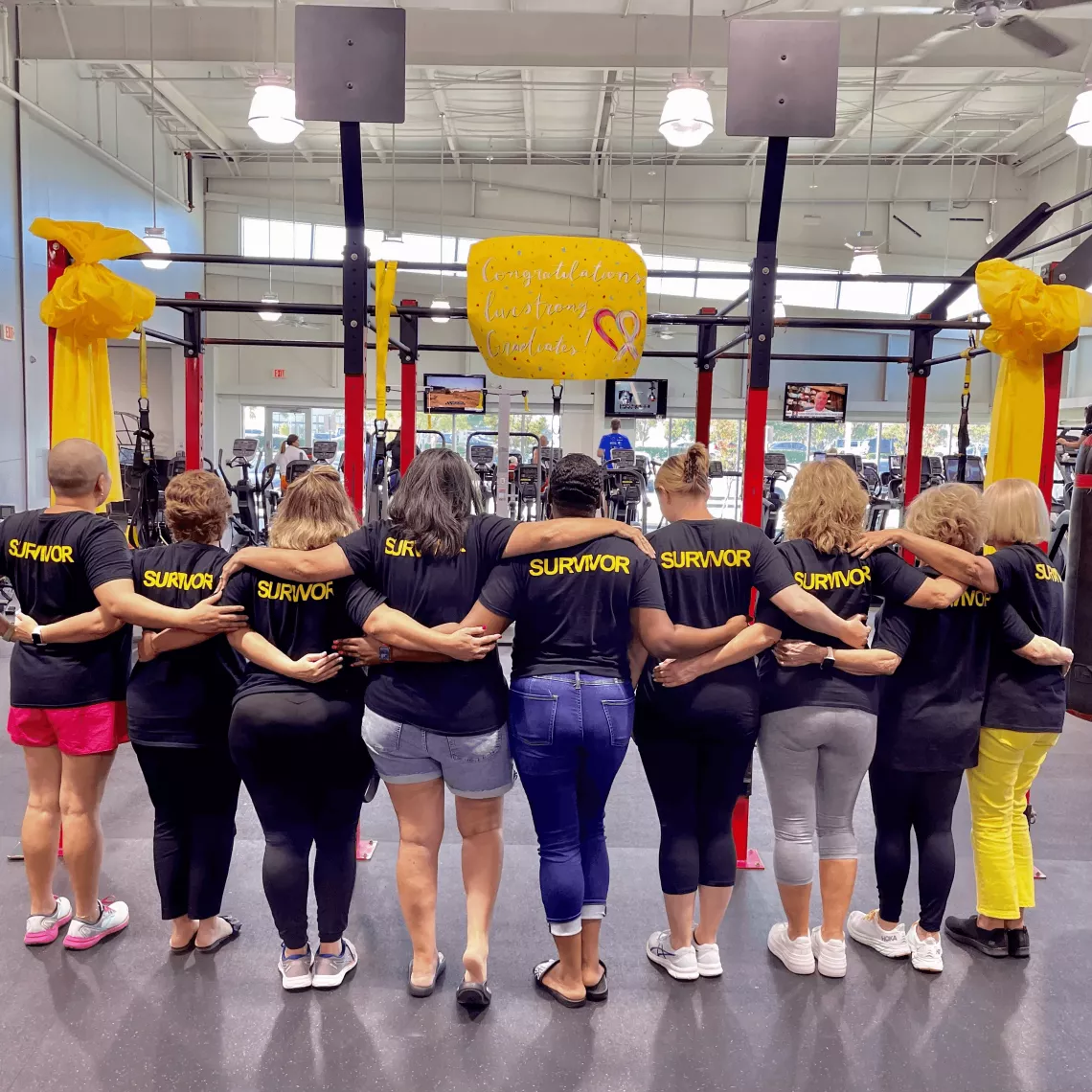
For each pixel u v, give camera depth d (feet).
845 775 7.23
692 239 47.01
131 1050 6.43
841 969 7.43
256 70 32.60
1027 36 16.61
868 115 38.60
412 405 13.24
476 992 6.81
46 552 7.36
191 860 7.47
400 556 6.60
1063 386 46.34
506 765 6.82
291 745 6.64
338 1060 6.35
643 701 7.14
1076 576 10.52
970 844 10.32
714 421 50.88
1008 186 46.06
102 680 7.54
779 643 7.09
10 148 29.66
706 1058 6.43
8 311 29.60
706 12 27.66
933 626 7.32
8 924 8.14
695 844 7.31
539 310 8.62
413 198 47.14
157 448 43.29
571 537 6.56
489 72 33.32
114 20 26.02
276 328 49.01
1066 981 7.50
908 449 12.70
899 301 48.08
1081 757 13.71
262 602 6.75
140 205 39.73
